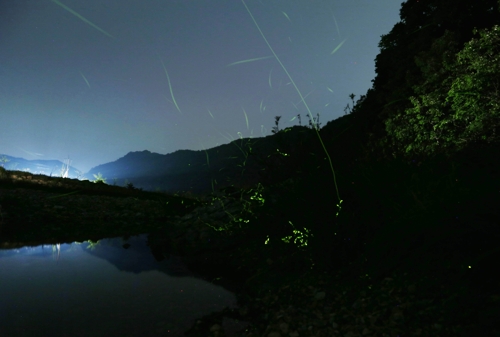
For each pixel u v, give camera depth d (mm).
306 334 2410
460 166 3264
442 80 9602
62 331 2553
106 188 14453
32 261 4586
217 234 5613
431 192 3111
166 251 5273
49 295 3312
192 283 3756
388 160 4316
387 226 3273
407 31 14555
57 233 6613
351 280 3191
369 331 2264
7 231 6441
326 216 3852
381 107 13883
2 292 3365
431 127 9352
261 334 2514
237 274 4078
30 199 9070
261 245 4805
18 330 2549
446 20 12320
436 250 2936
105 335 2506
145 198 12875
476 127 7258
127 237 6574
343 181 4320
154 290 3521
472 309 2199
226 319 2820
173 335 2535
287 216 4594
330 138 5250
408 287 2682
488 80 7566
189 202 12203
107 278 3896
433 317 2268
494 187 2652
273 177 5508
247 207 5844
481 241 2566
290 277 3605
